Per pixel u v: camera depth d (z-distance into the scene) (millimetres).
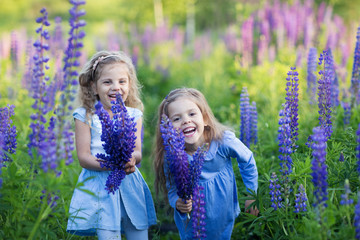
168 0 15664
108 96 3467
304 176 3215
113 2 19375
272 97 6480
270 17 9344
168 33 12711
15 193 2936
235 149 3496
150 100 8438
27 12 19297
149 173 5340
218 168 3506
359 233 2471
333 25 9148
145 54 10820
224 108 6879
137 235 3496
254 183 3576
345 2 12062
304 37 8336
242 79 8016
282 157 3232
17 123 5219
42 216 2711
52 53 7301
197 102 3473
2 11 19312
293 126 3445
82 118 3465
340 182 3281
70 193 3439
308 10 9383
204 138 3562
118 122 2879
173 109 3400
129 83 3760
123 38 11773
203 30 15695
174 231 4375
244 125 4445
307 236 2879
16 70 7695
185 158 2949
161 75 9812
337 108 4727
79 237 3615
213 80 8609
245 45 8578
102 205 3291
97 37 12984
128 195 3422
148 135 6488
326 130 3604
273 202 3191
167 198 3836
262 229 3377
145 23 16203
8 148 3393
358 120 4434
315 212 2846
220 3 14539
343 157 3324
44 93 2791
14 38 7785
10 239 2818
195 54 10766
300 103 5188
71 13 2621
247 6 11203
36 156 2783
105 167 3090
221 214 3469
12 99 6371
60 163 2764
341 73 6152
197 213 2898
